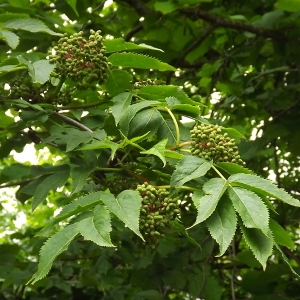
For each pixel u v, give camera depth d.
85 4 5.35
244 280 5.26
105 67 3.01
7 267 4.89
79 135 3.03
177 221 2.65
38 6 5.38
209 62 6.52
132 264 5.00
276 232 2.29
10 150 4.07
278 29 5.63
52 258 2.05
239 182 2.27
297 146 5.84
